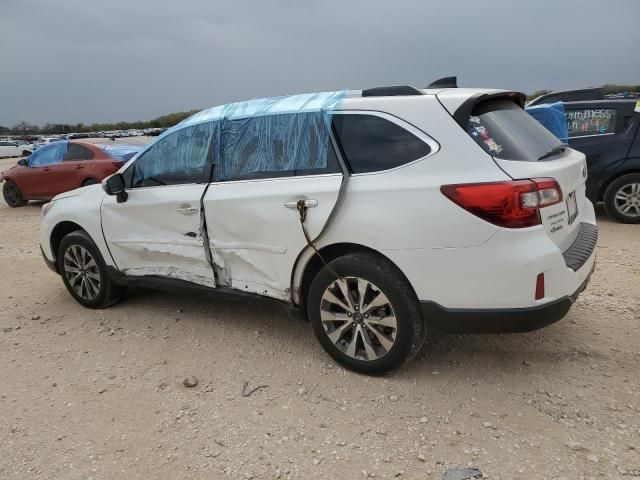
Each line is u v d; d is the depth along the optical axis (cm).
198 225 414
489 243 305
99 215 484
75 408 348
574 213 368
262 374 379
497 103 361
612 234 722
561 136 752
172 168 439
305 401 342
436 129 326
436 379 357
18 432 325
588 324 428
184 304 518
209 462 291
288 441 305
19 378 392
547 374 357
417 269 323
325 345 374
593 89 1114
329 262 361
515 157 319
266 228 376
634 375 351
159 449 303
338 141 355
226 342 432
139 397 358
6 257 762
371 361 355
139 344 438
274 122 383
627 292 496
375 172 339
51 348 440
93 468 290
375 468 280
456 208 309
